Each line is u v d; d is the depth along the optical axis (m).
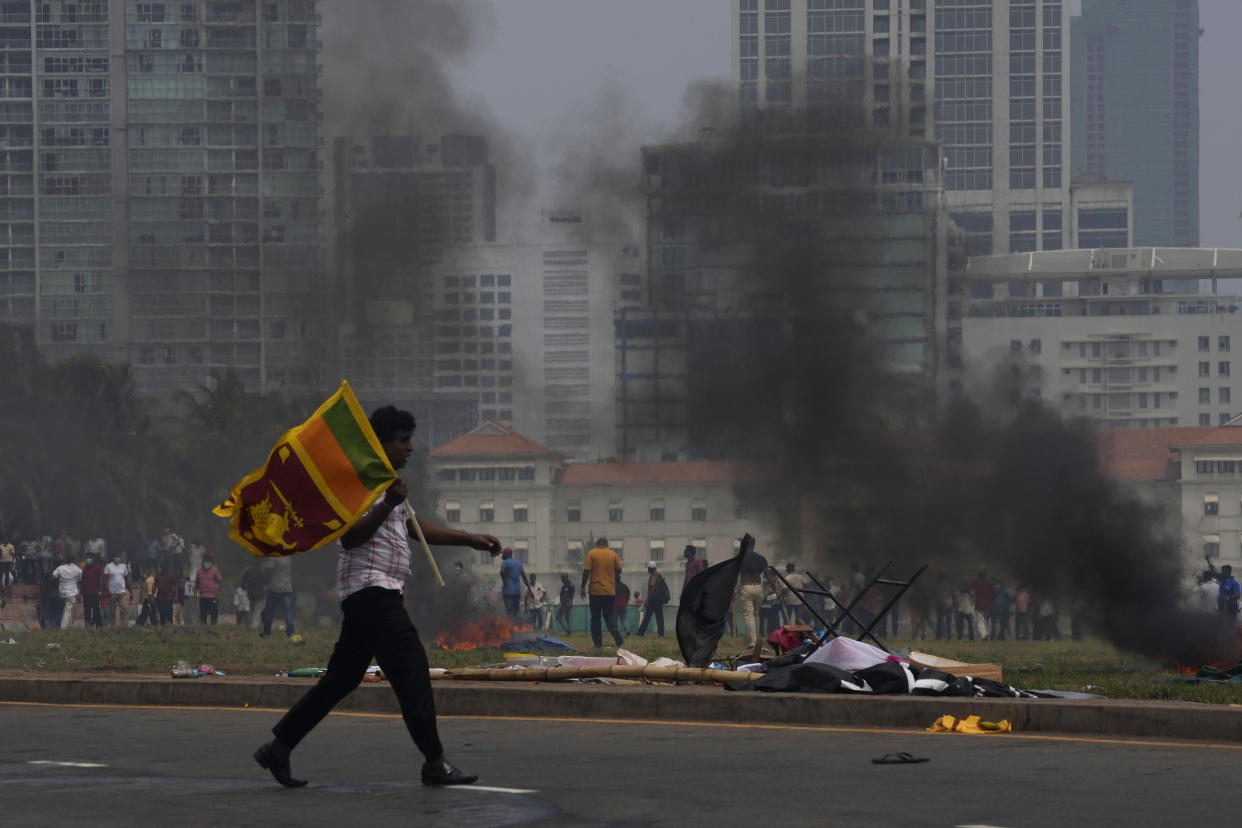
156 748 23.56
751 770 20.69
